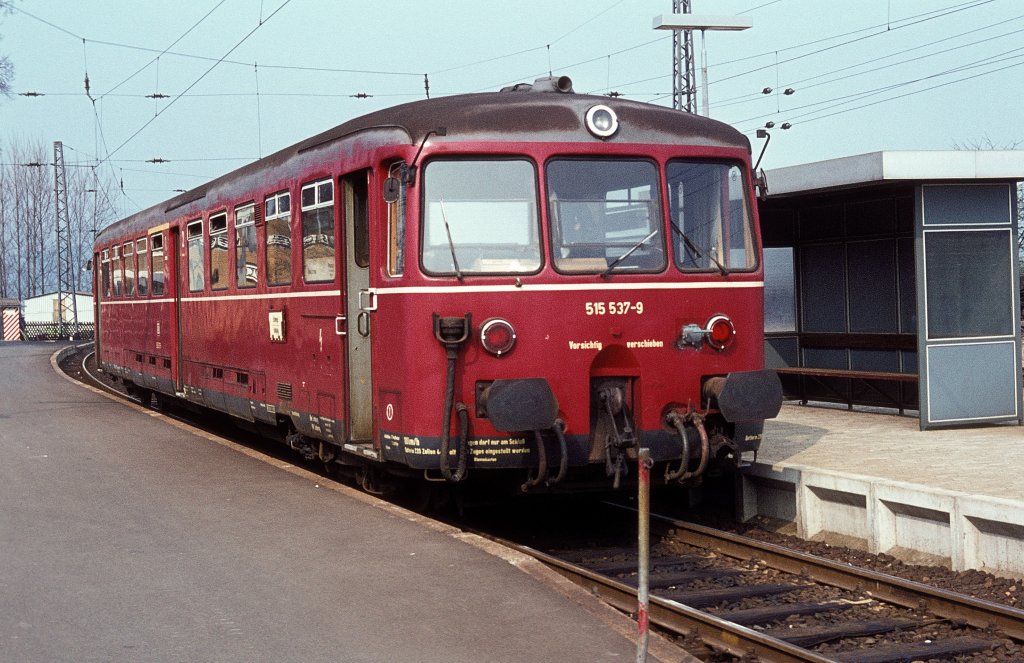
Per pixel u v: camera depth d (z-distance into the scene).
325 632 6.72
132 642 6.56
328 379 11.43
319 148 11.66
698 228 10.35
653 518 11.12
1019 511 8.52
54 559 8.59
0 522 9.99
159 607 7.27
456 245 9.75
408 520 9.90
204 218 16.31
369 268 10.53
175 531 9.55
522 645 6.46
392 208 10.11
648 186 10.21
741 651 7.18
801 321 17.00
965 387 13.84
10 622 6.96
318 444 13.00
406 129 9.95
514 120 9.92
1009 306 14.09
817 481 10.60
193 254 17.06
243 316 14.39
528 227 9.87
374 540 9.12
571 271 9.87
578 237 9.95
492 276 9.72
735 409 9.76
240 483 11.95
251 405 14.19
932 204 13.66
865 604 8.41
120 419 18.61
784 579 9.20
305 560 8.47
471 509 12.62
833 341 16.42
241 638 6.62
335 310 11.19
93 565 8.39
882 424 14.48
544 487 9.91
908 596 8.23
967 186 13.80
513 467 9.66
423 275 9.69
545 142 9.94
